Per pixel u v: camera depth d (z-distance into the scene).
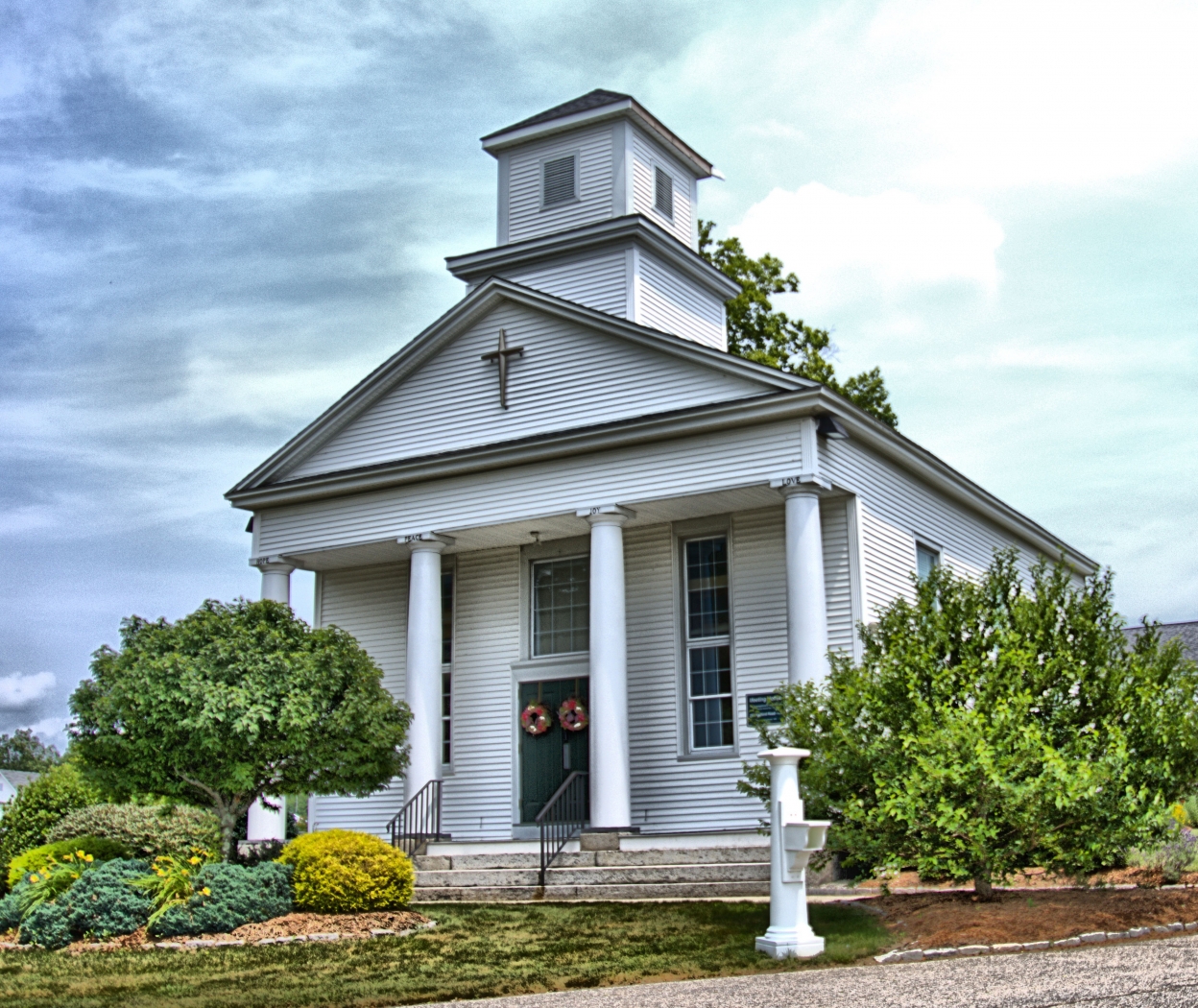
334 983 11.46
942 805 12.48
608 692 19.89
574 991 10.76
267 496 23.98
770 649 20.91
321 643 18.48
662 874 17.11
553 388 21.84
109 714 17.09
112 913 14.57
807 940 11.77
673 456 20.19
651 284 24.91
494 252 25.62
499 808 23.16
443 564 24.72
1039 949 11.21
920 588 14.76
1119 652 14.13
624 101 25.44
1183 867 14.34
